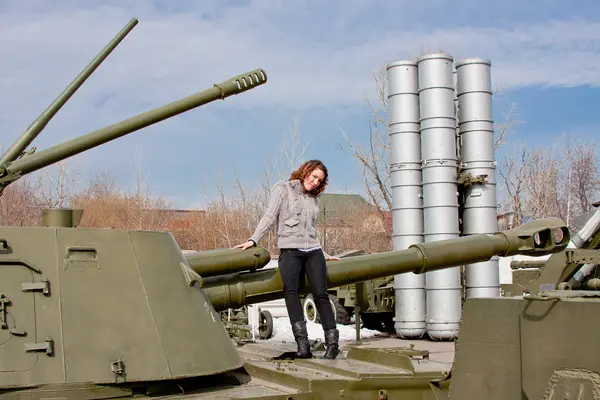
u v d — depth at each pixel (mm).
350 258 6816
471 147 14078
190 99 5992
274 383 5512
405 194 14203
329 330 6379
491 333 4551
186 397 4949
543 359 4238
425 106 14062
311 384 5145
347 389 5250
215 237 24203
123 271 5219
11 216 20578
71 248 5098
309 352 6359
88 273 5098
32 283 4863
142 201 23203
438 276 13789
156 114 5883
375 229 30000
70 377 4684
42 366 4660
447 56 14094
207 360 5227
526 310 4363
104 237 5293
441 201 13828
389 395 5383
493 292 13977
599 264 11758
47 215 5383
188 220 26328
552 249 7023
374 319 16625
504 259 19500
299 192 6461
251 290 6535
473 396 4609
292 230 6379
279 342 7672
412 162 14219
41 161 5539
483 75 14203
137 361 4918
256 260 6523
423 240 14258
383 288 15648
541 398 4215
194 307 5453
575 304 4105
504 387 4449
